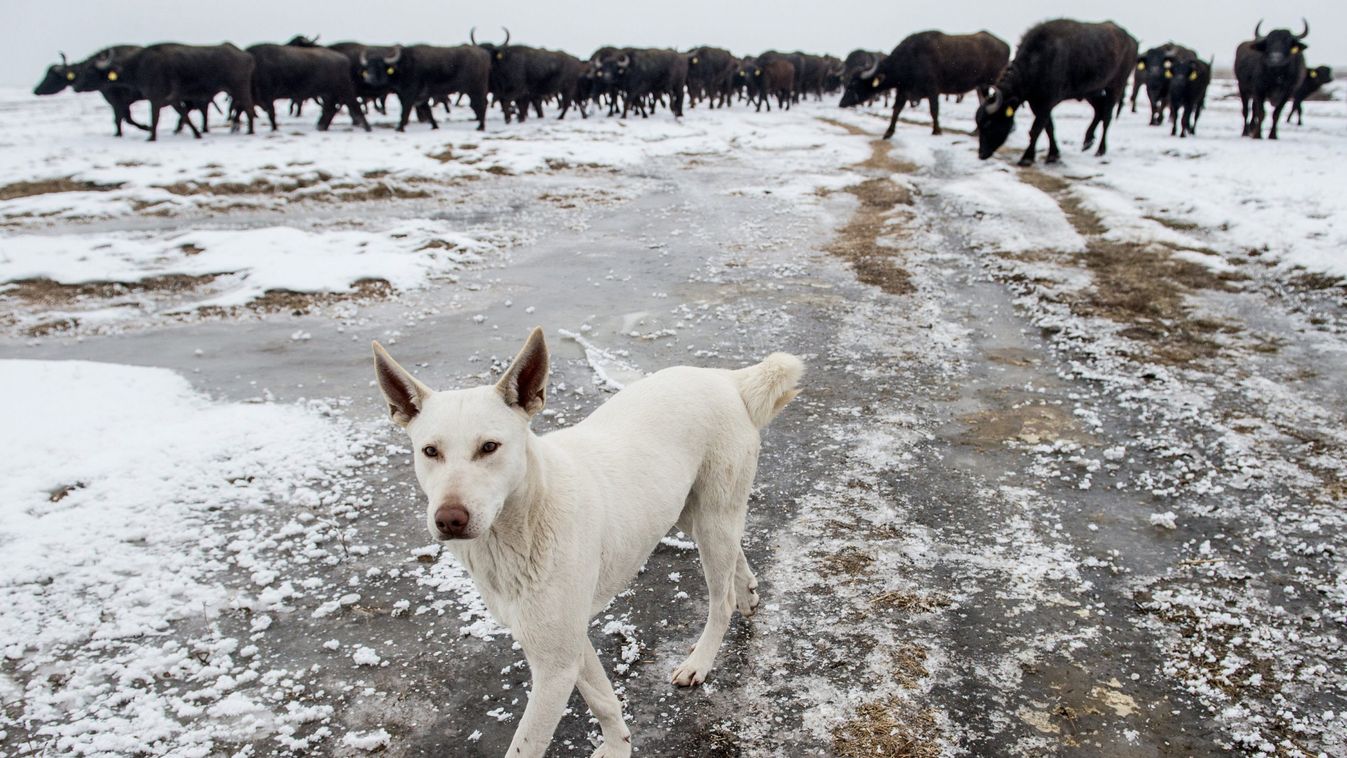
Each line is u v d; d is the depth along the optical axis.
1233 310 8.33
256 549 4.44
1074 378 6.72
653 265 10.53
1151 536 4.50
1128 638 3.68
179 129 22.47
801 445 5.63
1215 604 3.89
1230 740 3.11
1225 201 12.72
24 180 14.70
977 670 3.49
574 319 8.32
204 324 8.38
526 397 2.63
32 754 3.11
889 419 6.00
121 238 11.52
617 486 2.99
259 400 6.38
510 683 3.48
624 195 15.67
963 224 12.34
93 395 6.27
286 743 3.16
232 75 21.20
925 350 7.39
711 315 8.40
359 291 9.38
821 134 24.81
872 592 4.04
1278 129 23.25
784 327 8.00
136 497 4.89
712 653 3.50
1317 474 5.11
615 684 3.48
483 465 2.46
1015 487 5.04
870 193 15.05
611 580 3.00
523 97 28.16
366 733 3.22
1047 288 9.08
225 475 5.21
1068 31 16.84
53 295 9.29
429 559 4.38
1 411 5.89
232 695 3.40
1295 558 4.26
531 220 13.42
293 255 10.59
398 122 27.98
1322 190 12.68
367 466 5.40
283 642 3.75
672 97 33.38
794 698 3.37
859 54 40.16
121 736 3.19
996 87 17.38
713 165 19.31
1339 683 3.39
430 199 15.08
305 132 23.20
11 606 3.94
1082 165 17.00
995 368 6.96
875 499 4.92
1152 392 6.34
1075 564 4.23
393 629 3.83
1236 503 4.80
